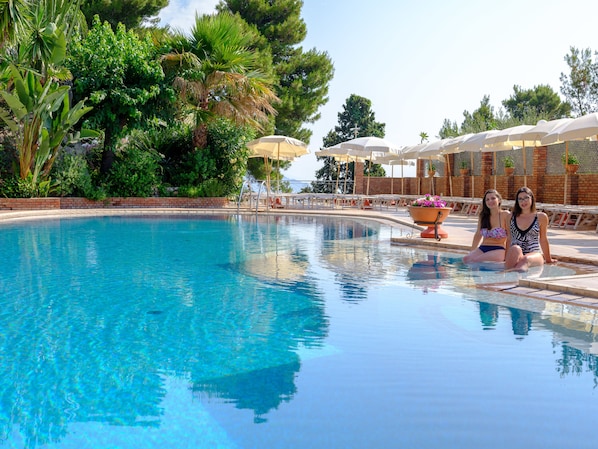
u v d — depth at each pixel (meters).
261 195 22.28
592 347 3.34
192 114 20.69
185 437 2.18
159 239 9.85
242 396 2.59
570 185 15.34
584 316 4.14
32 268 6.42
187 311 4.34
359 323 3.96
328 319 4.08
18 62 16.44
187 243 9.27
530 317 4.12
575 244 8.68
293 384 2.73
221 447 2.09
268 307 4.49
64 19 17.78
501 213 7.30
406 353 3.24
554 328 3.79
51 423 2.31
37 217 15.05
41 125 16.41
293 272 6.30
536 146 17.39
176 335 3.65
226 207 20.75
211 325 3.92
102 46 18.30
